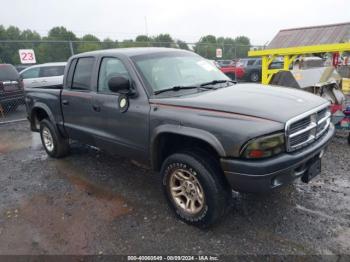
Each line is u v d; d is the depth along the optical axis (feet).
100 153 18.92
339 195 12.27
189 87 11.92
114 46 54.13
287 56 25.95
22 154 20.42
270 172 8.59
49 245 10.18
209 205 9.77
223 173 9.73
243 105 9.48
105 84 13.28
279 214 11.12
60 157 18.48
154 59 12.70
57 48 50.19
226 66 66.90
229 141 8.83
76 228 11.05
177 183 10.98
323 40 55.83
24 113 36.17
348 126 17.71
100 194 13.53
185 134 9.78
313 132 10.07
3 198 13.82
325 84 18.49
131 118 11.73
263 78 27.94
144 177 15.06
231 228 10.44
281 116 9.01
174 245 9.77
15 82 34.17
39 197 13.65
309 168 10.09
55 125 17.15
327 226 10.30
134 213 11.77
